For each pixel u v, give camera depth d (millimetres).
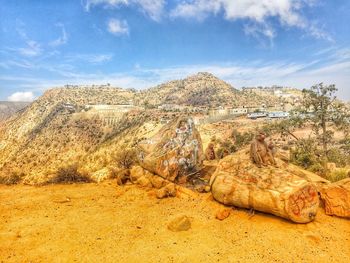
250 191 10391
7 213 11359
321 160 22297
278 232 9391
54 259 8172
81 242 9086
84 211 11539
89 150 162375
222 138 88812
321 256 8258
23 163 155750
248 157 11891
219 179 11586
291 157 23141
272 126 35344
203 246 8797
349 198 10242
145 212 11352
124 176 15305
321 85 29938
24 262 8000
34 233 9633
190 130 15008
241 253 8414
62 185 15578
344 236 9336
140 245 8914
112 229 9953
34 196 13523
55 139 182875
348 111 30469
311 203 9930
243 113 190125
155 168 14039
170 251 8562
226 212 10641
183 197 12656
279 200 9695
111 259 8188
